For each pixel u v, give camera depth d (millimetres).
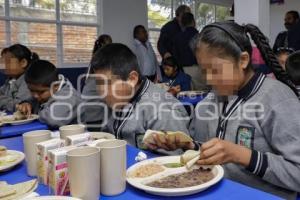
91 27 6109
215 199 733
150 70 5840
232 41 977
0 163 1027
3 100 2607
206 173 883
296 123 930
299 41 4887
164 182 833
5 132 1688
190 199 742
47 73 2002
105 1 6074
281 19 8250
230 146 883
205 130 1233
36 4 5449
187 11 4652
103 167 771
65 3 5750
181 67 3865
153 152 1152
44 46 5605
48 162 833
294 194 969
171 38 4730
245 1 3420
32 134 976
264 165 892
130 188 822
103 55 1264
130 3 6391
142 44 5891
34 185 821
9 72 2619
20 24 5312
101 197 775
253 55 1073
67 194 792
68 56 5895
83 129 1081
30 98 2379
